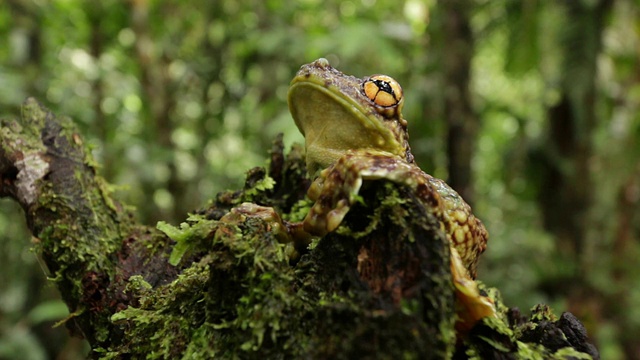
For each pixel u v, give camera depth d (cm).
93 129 511
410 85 459
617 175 590
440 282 123
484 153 674
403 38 436
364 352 121
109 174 479
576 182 488
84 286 175
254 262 136
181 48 583
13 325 505
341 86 171
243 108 567
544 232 522
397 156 168
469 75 395
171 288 158
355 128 172
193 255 181
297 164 218
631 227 621
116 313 158
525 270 502
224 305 141
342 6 545
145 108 554
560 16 454
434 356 119
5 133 195
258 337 128
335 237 139
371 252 133
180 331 148
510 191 537
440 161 453
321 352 125
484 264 505
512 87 644
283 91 504
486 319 137
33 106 204
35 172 190
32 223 188
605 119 543
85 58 574
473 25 487
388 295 126
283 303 132
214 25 579
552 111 482
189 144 645
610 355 482
